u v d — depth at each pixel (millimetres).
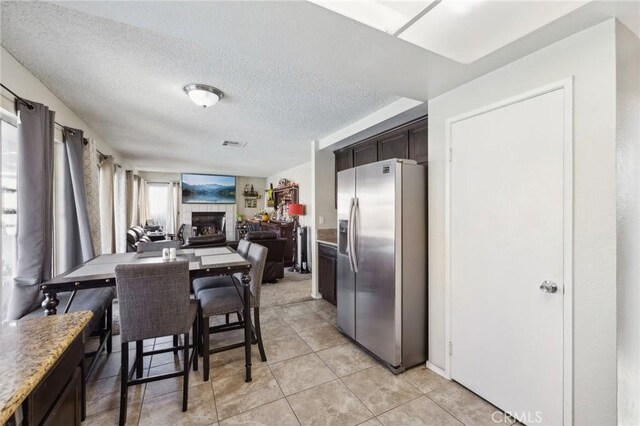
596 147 1338
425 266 2354
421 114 2766
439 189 2188
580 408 1395
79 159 2848
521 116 1635
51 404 915
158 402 1851
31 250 2066
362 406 1822
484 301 1854
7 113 1899
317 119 3326
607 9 1226
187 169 7664
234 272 2188
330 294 3895
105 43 1810
